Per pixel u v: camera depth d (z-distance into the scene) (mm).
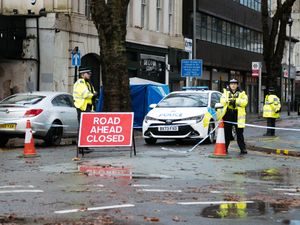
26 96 23297
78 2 37188
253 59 72562
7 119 22203
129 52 43719
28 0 35594
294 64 96688
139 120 31922
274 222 9445
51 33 34875
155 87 32469
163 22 49000
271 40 44219
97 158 18016
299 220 9602
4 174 14617
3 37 33656
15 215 9812
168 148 21703
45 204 10766
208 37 58250
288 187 13141
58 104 23875
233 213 10102
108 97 25297
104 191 12141
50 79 34906
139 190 12305
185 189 12531
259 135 30531
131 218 9633
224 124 19797
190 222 9375
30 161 17344
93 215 9844
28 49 35125
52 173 14789
